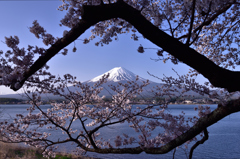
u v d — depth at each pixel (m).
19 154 11.95
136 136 26.53
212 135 33.69
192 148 3.08
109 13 2.12
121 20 3.78
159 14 2.89
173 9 2.97
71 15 3.23
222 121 63.25
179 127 3.58
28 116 5.49
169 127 3.60
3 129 5.00
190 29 2.14
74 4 3.24
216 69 2.03
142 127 4.12
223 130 40.62
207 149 22.39
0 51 2.56
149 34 2.11
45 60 2.35
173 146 2.67
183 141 2.57
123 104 5.55
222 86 2.03
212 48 6.07
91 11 2.09
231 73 2.01
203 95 3.12
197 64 2.06
